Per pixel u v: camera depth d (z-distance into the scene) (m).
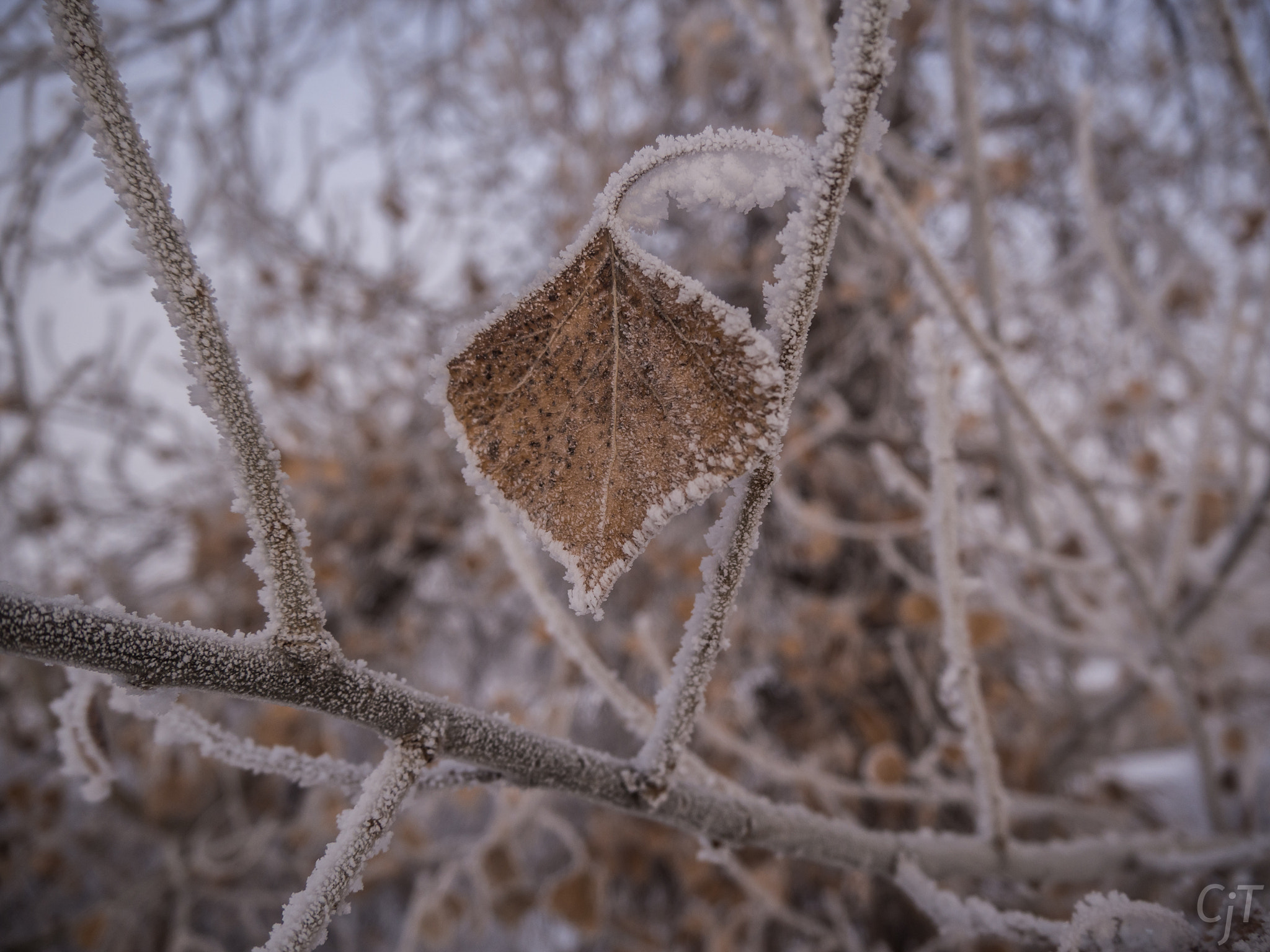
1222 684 0.99
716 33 0.94
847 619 0.82
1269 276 0.65
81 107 0.17
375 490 1.03
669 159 0.18
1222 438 1.01
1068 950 0.21
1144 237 1.02
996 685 0.82
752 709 0.90
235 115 1.06
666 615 0.89
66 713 0.23
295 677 0.19
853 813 0.84
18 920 1.01
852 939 0.73
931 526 0.31
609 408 0.17
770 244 0.95
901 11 0.17
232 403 0.18
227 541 0.97
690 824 0.24
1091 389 1.01
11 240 0.67
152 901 0.91
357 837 0.19
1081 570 0.57
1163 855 0.34
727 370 0.17
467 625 1.20
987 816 0.30
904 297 0.86
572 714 0.88
